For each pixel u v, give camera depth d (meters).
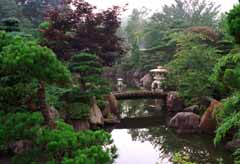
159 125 16.12
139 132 14.80
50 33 15.38
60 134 5.37
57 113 10.99
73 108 12.91
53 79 5.40
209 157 10.66
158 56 25.58
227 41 16.56
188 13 35.94
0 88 5.96
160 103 22.09
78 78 13.45
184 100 17.03
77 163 4.77
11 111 5.79
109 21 16.91
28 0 32.44
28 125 5.30
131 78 29.61
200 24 30.38
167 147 12.22
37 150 5.36
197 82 14.98
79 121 12.74
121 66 29.73
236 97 7.69
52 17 16.25
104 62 16.88
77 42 16.44
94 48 16.41
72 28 16.56
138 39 33.78
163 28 30.45
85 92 13.42
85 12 16.81
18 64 5.07
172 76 18.80
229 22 6.09
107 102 16.30
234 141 11.13
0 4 25.30
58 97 12.56
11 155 7.12
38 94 5.73
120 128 15.58
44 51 5.27
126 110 20.00
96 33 16.64
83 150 5.12
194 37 18.52
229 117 7.18
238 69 8.87
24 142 5.89
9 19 12.91
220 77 9.45
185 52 16.27
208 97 15.14
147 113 19.00
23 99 6.06
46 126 5.69
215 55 15.56
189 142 12.75
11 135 5.18
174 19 32.66
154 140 13.31
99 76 13.84
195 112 15.59
